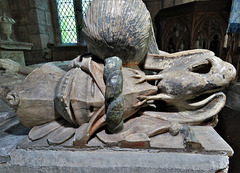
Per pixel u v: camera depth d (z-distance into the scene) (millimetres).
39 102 817
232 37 1928
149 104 1070
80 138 704
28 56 3719
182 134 777
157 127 776
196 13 1706
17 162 763
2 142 842
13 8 3459
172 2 2896
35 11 3400
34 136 798
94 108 750
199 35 1779
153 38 1021
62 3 3865
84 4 3939
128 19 725
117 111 682
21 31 3586
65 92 750
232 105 2162
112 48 765
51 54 3826
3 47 2385
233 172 1179
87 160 733
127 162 717
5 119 1186
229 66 826
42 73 904
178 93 849
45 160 750
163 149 720
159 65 1024
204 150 704
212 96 915
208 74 827
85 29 788
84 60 822
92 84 775
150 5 3047
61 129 827
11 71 1632
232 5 1605
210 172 697
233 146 1447
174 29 1981
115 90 676
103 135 756
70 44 4055
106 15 729
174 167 701
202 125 913
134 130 771
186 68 897
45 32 3723
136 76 833
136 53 813
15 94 790
